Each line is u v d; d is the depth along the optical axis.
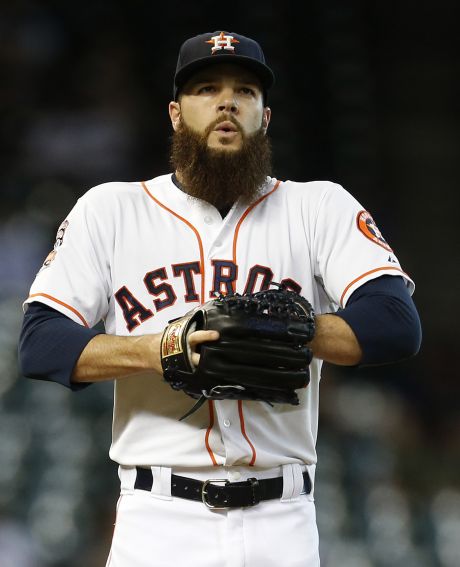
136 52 43.38
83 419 26.12
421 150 43.09
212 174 10.27
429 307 39.69
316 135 42.44
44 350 9.74
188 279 10.15
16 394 26.25
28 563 23.52
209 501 9.66
